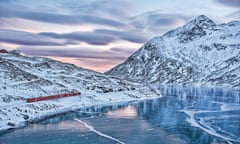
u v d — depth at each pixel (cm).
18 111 7219
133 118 7606
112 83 16300
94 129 6097
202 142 5250
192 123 7031
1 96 8412
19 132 5612
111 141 5172
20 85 10525
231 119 7675
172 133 5925
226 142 5291
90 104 10388
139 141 5238
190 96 15288
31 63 15888
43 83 11956
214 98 14038
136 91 15125
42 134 5506
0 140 5009
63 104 9419
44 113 7906
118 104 10800
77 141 5097
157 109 9500
